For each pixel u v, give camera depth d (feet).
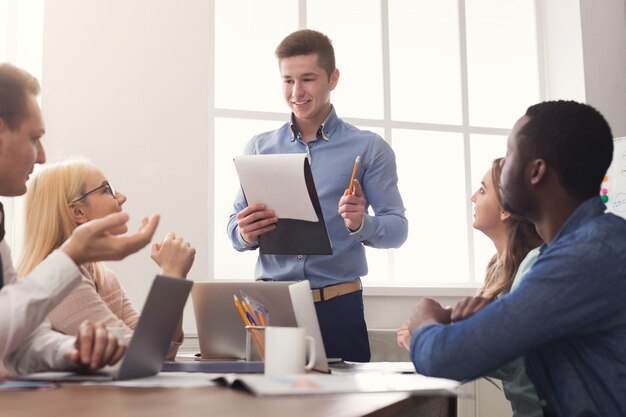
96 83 11.63
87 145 11.53
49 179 6.45
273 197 7.45
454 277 14.03
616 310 4.25
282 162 7.22
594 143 4.56
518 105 14.82
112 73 11.72
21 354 4.84
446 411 5.53
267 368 4.50
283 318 6.00
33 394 3.52
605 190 12.38
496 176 7.62
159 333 4.23
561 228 4.58
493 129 14.53
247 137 12.92
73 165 6.57
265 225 7.54
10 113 4.59
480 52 14.67
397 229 8.61
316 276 8.41
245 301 5.76
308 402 3.34
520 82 14.88
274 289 6.06
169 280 4.09
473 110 14.55
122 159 11.67
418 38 14.26
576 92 14.40
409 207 13.91
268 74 13.19
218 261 12.53
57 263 4.04
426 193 14.02
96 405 3.17
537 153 4.61
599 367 4.31
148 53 11.91
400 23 14.17
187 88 12.06
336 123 9.05
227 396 3.53
